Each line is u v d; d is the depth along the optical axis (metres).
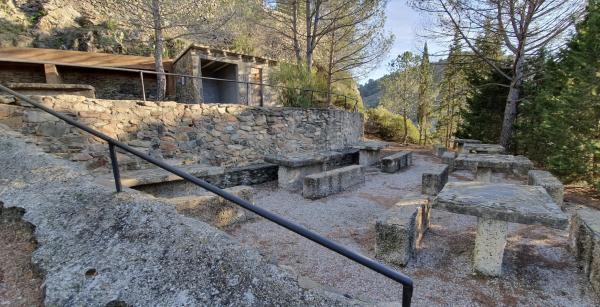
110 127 4.37
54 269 1.36
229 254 1.38
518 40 8.36
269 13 10.34
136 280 1.29
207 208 3.12
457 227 3.53
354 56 11.68
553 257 2.73
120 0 8.49
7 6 9.99
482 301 2.11
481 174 4.89
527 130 8.19
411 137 15.44
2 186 2.06
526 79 9.19
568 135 5.34
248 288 1.22
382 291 2.26
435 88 15.82
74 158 4.02
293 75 8.65
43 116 3.77
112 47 10.63
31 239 1.68
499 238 2.35
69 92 4.53
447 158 7.28
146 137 4.75
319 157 5.67
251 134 6.22
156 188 3.42
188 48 8.34
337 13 10.23
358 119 10.93
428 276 2.45
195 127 5.34
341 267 2.60
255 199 4.66
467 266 2.60
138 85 9.86
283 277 1.30
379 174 6.94
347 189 5.42
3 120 3.50
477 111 11.12
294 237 3.20
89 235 1.57
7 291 1.31
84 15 11.47
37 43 9.74
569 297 2.14
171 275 1.30
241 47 11.65
